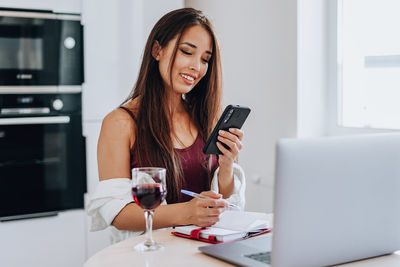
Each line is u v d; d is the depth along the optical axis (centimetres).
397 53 242
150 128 178
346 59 269
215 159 194
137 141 177
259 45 292
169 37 177
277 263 107
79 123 292
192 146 189
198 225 146
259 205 298
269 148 288
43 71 281
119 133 174
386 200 119
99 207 160
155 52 182
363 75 261
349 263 121
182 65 177
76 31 287
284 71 274
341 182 111
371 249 121
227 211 161
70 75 287
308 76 270
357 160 113
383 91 251
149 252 129
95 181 295
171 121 185
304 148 106
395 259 125
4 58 272
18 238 279
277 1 276
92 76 292
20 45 275
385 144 118
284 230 106
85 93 290
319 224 110
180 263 120
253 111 301
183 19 178
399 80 242
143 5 302
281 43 275
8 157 276
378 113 254
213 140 165
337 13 267
